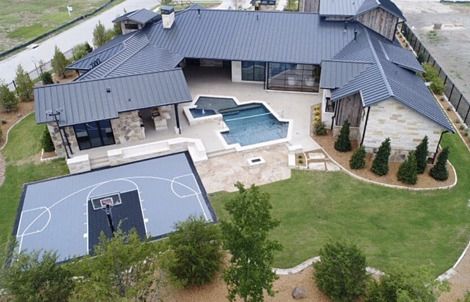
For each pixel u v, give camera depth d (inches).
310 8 2000.5
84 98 1163.9
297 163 1121.4
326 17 1569.9
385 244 844.0
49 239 898.1
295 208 955.3
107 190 1043.3
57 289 615.5
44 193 1041.5
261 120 1355.8
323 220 916.6
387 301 629.0
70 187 1059.9
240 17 1612.9
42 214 971.3
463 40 2134.6
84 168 1117.7
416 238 860.6
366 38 1453.0
